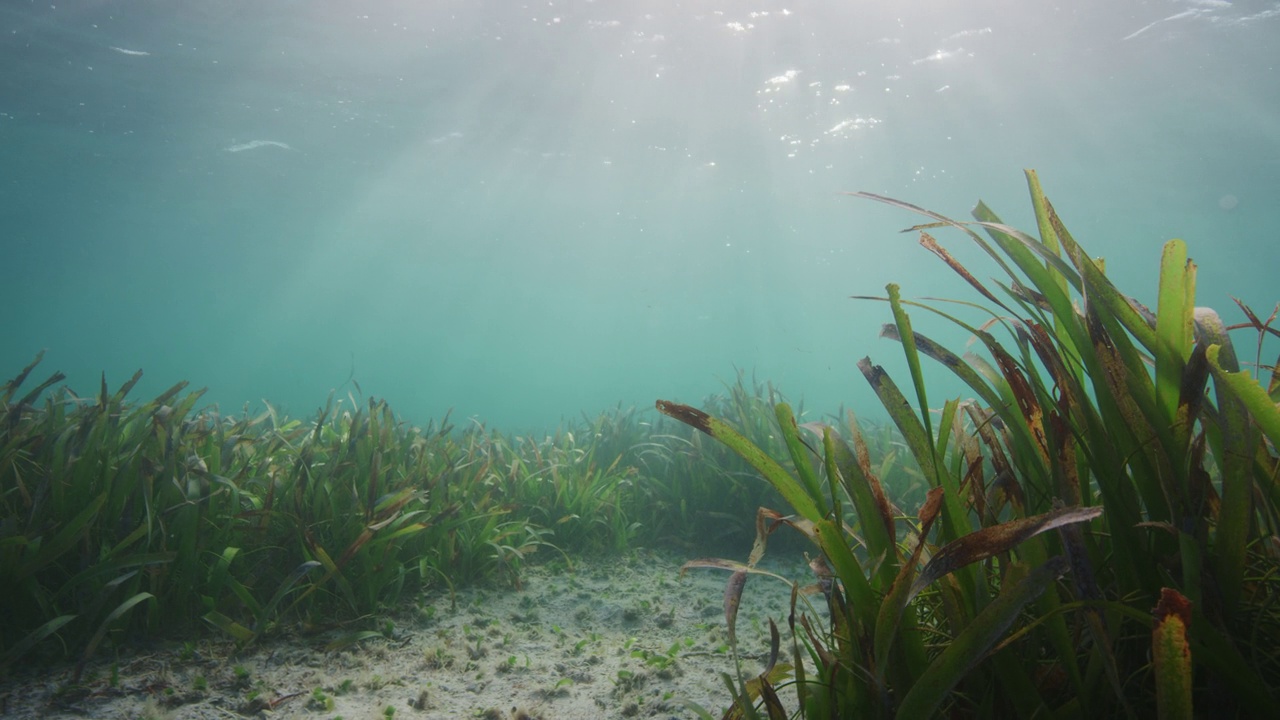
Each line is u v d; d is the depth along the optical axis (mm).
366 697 3246
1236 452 1255
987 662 1530
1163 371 1418
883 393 1592
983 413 1939
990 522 1691
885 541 1546
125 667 3391
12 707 2979
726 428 1600
